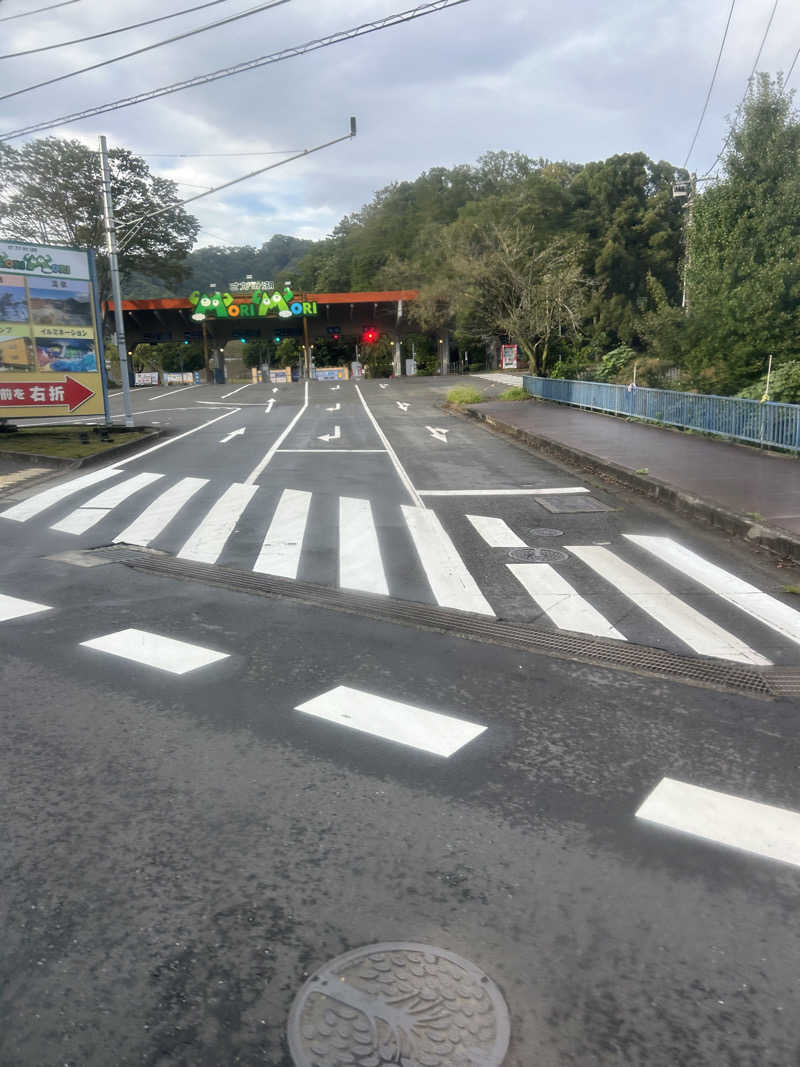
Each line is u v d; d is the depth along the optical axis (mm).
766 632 6199
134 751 4176
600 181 70812
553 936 2748
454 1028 2346
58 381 21797
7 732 4414
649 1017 2395
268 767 3992
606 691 5008
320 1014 2406
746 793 3734
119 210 63125
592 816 3525
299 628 6273
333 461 16953
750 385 19656
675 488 11703
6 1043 2301
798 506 10219
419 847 3287
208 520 10719
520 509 11508
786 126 20000
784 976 2561
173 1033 2342
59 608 6848
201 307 66875
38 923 2824
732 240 20016
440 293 60812
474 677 5234
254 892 2996
